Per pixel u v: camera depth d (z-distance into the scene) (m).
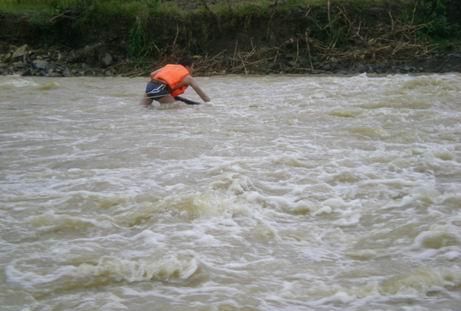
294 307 4.10
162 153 8.03
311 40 19.89
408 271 4.61
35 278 4.55
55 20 20.39
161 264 4.69
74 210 5.97
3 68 18.62
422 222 5.56
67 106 12.13
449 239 5.16
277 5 20.41
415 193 6.33
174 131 9.41
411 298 4.21
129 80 17.52
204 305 4.12
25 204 6.13
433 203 6.09
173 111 11.34
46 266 4.75
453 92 12.80
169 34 20.33
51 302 4.20
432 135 9.02
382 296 4.24
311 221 5.74
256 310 4.05
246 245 5.15
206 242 5.19
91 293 4.34
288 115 10.62
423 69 18.73
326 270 4.68
